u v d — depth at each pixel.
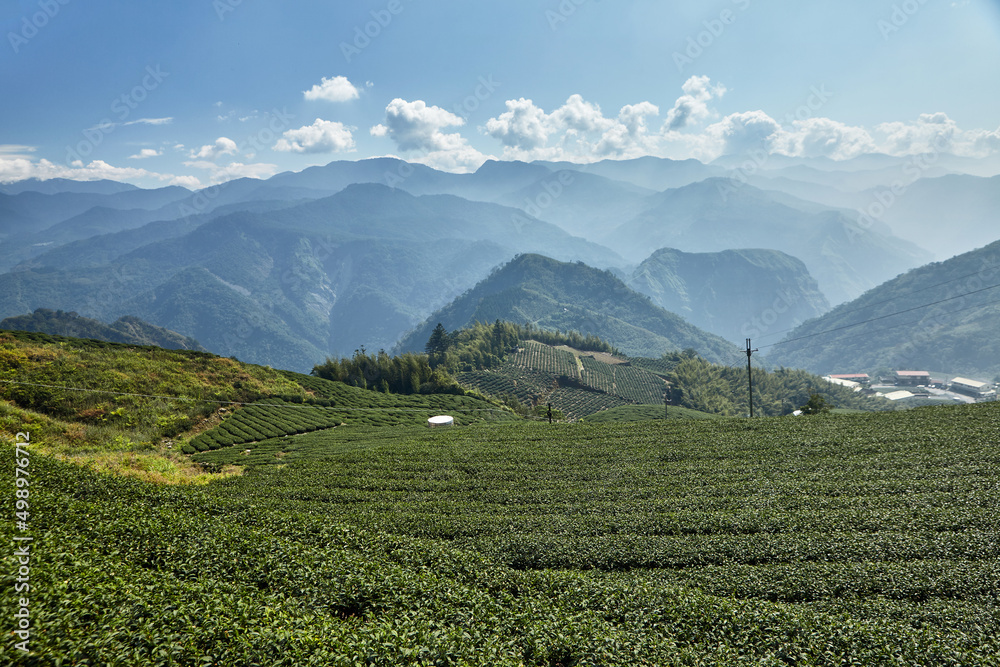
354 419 94.75
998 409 59.69
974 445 46.34
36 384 69.62
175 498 33.66
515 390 198.50
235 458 62.62
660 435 61.78
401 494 44.00
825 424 60.09
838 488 39.44
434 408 123.38
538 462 52.97
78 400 69.81
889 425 56.66
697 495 41.00
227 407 83.88
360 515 36.28
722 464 48.66
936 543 28.80
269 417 83.81
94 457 52.28
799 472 44.78
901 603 23.19
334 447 68.12
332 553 25.20
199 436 71.56
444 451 58.88
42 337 85.12
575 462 52.38
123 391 76.06
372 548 27.80
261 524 30.17
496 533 33.72
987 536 28.91
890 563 27.00
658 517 35.19
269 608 17.41
